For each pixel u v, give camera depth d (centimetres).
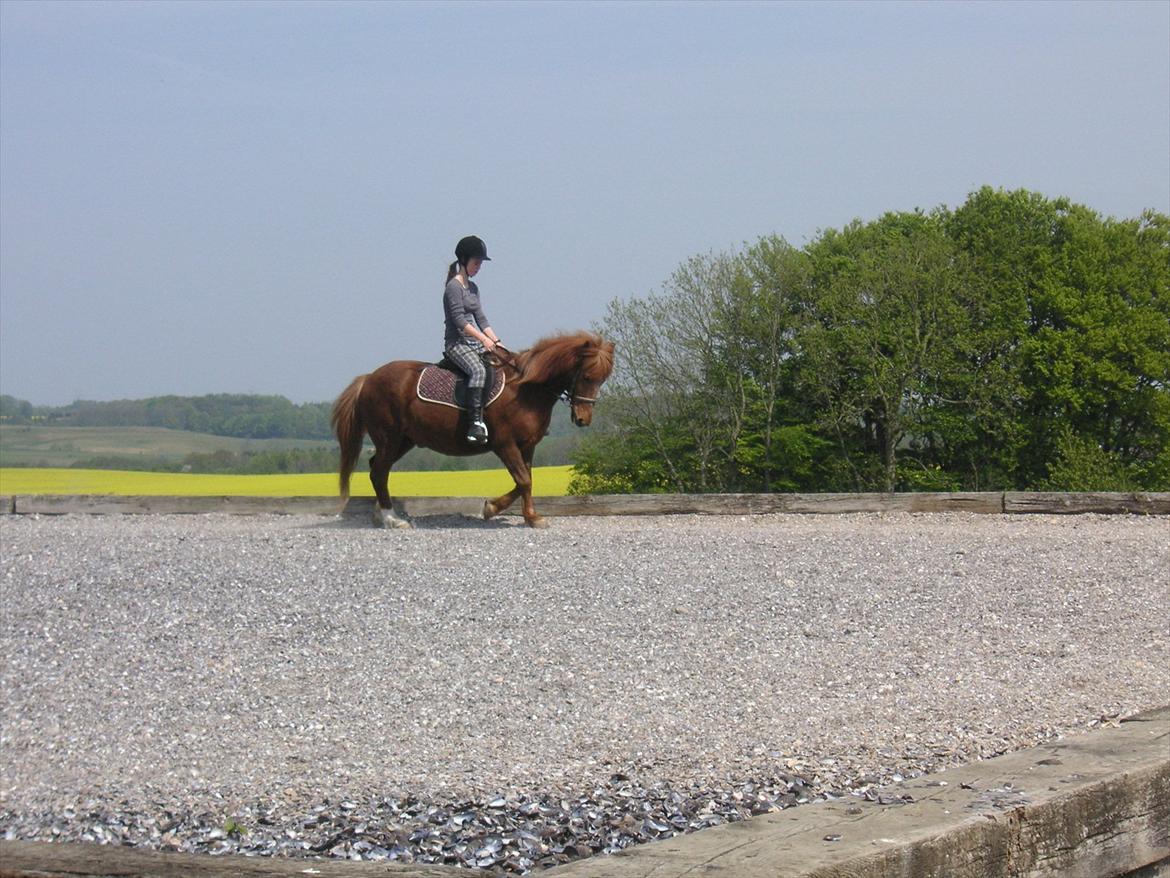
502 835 484
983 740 612
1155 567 1078
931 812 459
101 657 764
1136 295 4359
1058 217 4650
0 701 680
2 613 866
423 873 400
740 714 664
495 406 1373
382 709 670
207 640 802
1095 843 497
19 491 4472
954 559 1098
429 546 1141
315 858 461
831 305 4331
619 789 540
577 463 4441
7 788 546
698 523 1441
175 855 420
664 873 389
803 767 570
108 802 523
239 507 1602
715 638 824
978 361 4362
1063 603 945
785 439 4394
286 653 775
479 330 1401
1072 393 4181
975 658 791
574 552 1111
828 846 417
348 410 1417
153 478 5550
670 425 4438
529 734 628
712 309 4362
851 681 733
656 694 700
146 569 1003
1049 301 4300
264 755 594
